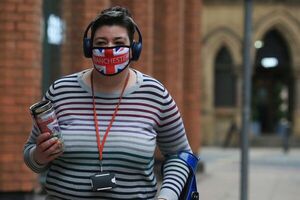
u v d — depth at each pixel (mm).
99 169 5430
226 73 57000
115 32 5555
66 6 18422
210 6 56750
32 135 5781
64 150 5461
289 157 43531
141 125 5535
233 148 54562
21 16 14672
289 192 23578
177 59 26469
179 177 5742
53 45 20625
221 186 24844
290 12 56375
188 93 30359
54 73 20422
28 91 14766
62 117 5594
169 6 25234
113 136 5445
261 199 21469
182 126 5879
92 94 5602
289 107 58625
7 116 14641
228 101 56906
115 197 5430
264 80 60125
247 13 15219
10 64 14625
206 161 38906
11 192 14773
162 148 5969
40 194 16234
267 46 57688
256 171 32312
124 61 5547
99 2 17859
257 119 58844
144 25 22031
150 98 5637
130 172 5453
